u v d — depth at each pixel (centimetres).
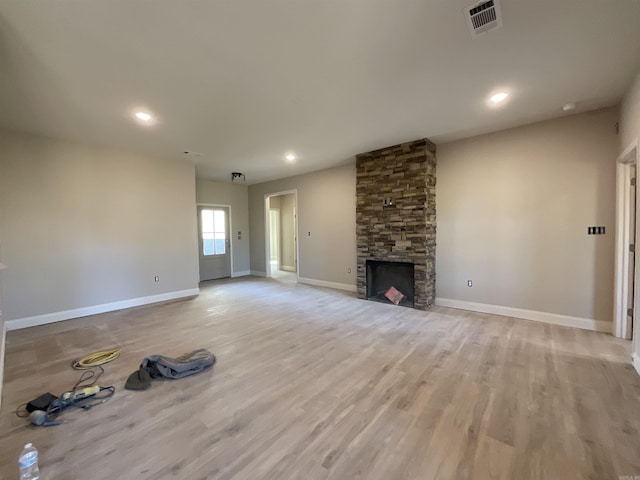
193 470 149
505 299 398
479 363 264
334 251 616
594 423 182
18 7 166
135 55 217
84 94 276
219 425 184
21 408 205
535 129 367
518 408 198
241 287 636
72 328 371
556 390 219
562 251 356
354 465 152
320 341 320
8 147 369
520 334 331
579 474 144
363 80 259
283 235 935
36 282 388
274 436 174
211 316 418
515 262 388
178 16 178
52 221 402
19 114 319
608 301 331
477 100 301
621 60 232
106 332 355
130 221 477
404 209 446
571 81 265
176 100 291
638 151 246
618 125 312
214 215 747
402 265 466
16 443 171
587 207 339
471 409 198
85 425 186
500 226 397
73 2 164
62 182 410
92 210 437
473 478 143
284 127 369
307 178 655
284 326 371
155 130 374
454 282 441
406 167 441
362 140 425
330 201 614
